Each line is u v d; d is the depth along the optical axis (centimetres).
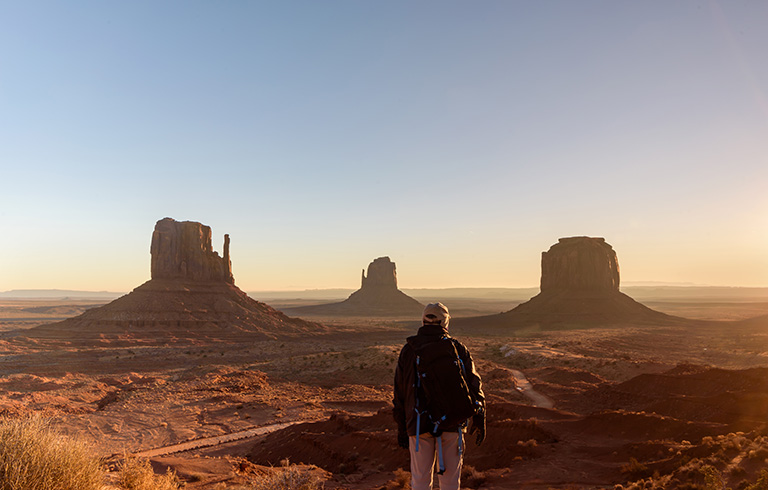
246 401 6900
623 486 1633
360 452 2909
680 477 1360
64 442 680
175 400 7031
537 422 2902
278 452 3462
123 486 902
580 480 1844
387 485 1798
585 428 2953
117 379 9262
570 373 7138
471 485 1898
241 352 13975
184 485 1060
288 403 6706
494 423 2897
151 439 4928
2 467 589
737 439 1648
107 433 5153
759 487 962
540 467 2114
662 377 4753
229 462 2412
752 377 3909
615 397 4803
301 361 11250
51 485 611
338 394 7481
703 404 3622
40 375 9494
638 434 2723
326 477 2177
